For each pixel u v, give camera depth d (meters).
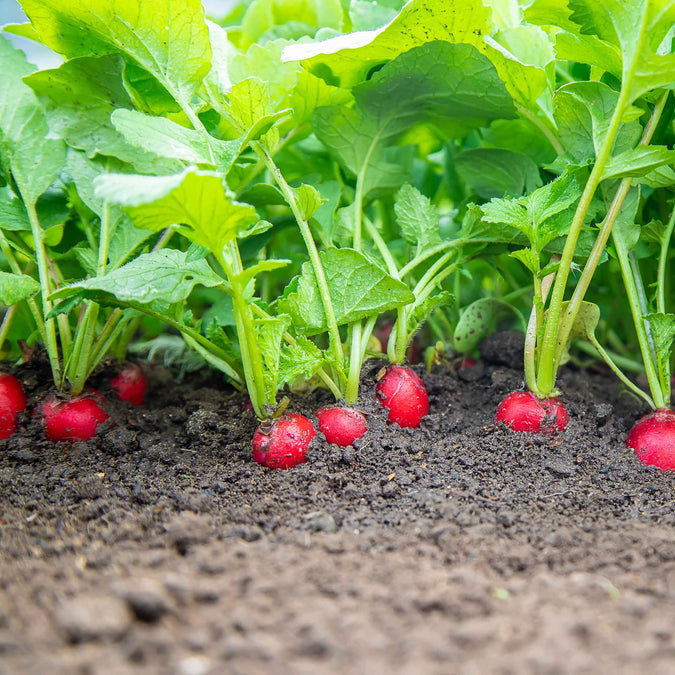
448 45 0.80
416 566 0.71
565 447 0.80
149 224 0.73
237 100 0.79
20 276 0.79
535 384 0.81
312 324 0.80
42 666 0.66
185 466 0.78
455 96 0.83
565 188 0.79
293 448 0.78
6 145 0.82
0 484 0.77
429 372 0.87
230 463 0.79
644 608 0.68
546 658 0.66
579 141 0.82
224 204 0.72
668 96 0.81
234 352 0.84
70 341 0.82
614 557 0.72
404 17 0.79
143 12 0.79
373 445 0.79
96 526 0.74
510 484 0.77
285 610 0.68
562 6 0.77
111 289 0.75
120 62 0.80
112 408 0.83
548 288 0.82
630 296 0.81
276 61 0.84
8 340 0.89
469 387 0.87
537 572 0.71
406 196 0.84
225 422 0.81
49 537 0.73
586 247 0.81
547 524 0.74
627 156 0.77
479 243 0.84
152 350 0.90
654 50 0.76
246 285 0.76
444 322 0.90
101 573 0.70
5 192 0.90
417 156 0.96
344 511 0.75
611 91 0.79
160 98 0.82
